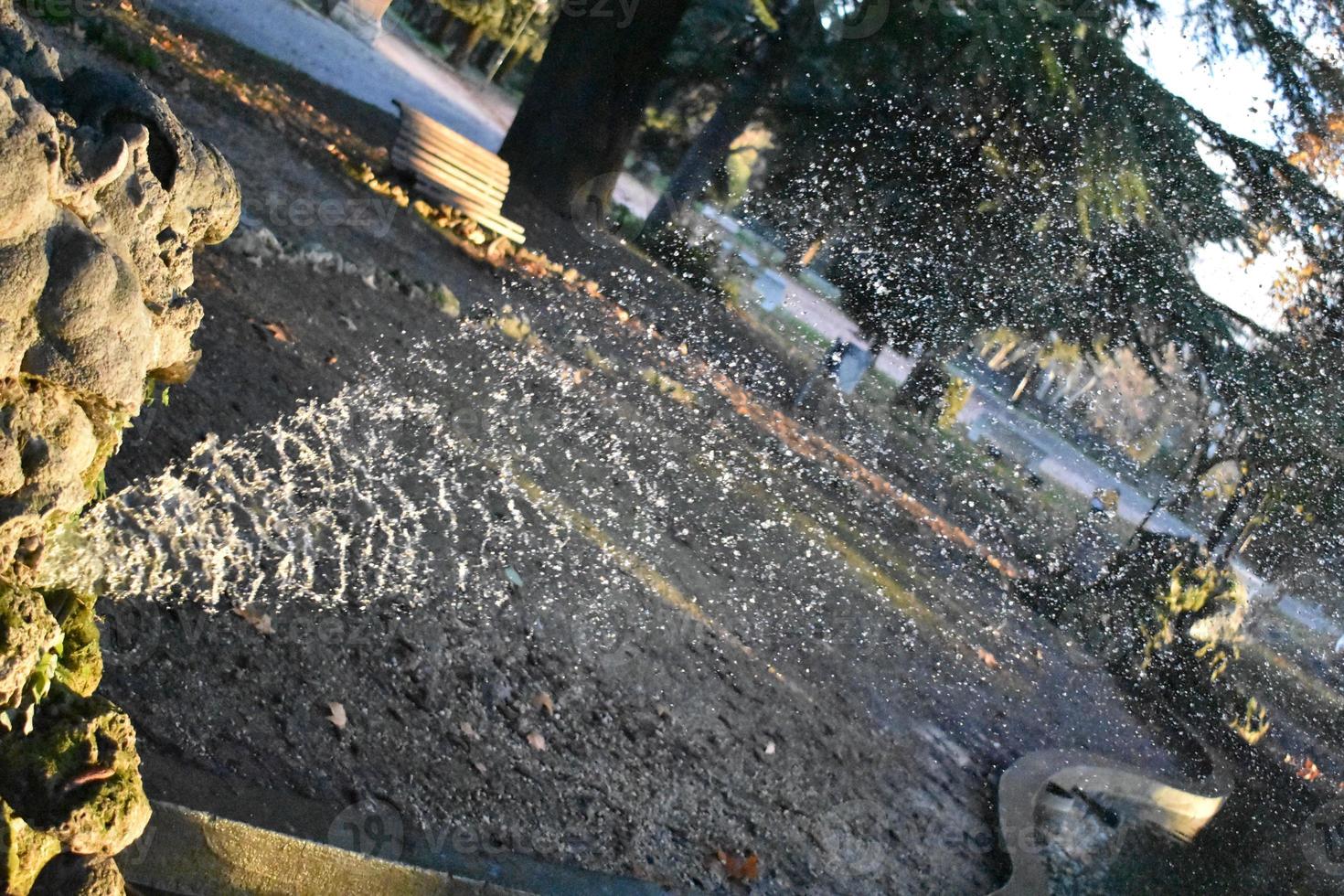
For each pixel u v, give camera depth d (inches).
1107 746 366.6
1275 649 546.3
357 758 164.6
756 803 226.4
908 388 644.7
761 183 702.5
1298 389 524.4
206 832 118.0
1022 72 566.9
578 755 204.7
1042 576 521.7
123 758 68.2
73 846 65.1
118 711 69.8
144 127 64.7
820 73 650.2
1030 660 428.1
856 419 624.7
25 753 64.2
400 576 223.0
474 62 1095.6
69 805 64.3
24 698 64.8
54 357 61.3
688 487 398.0
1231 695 470.6
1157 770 350.3
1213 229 549.3
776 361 644.1
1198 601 471.5
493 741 191.6
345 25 836.6
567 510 313.6
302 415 263.6
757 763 241.1
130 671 151.5
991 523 604.1
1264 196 539.5
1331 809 367.2
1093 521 633.6
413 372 330.0
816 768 253.6
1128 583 479.2
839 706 294.2
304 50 701.9
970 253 604.7
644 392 467.2
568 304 512.1
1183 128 548.1
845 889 216.1
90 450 65.3
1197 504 534.6
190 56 490.9
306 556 209.6
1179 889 276.7
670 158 834.2
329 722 167.6
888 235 624.1
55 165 59.0
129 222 65.2
